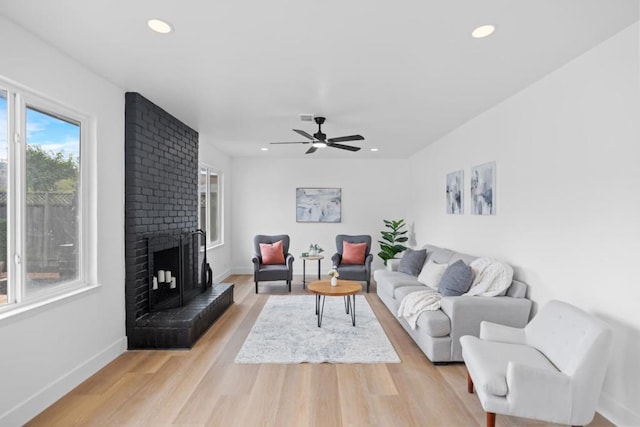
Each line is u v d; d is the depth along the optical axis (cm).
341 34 214
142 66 263
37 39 220
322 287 393
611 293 219
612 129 217
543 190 282
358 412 223
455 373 277
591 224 234
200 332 354
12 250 213
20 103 216
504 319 287
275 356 306
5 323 199
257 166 706
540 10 187
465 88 307
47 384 229
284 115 394
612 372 216
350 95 326
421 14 192
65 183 256
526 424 211
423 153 603
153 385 256
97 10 188
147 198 345
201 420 214
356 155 671
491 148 365
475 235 400
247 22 200
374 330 374
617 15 192
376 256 715
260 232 708
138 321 322
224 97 333
